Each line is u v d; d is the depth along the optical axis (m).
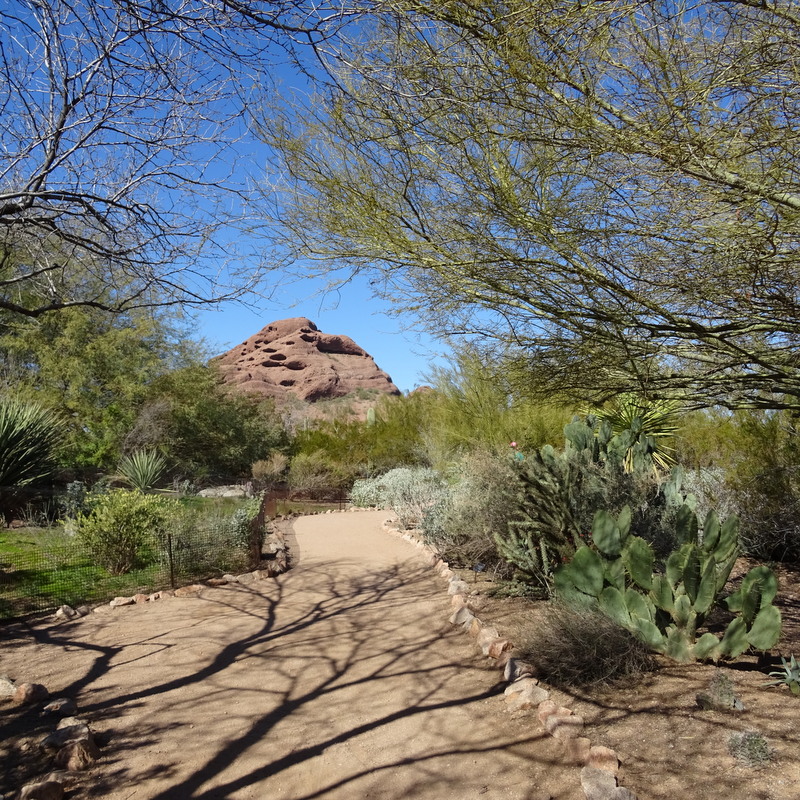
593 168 3.20
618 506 5.93
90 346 18.14
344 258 3.98
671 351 3.79
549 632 4.21
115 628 5.75
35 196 3.93
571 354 4.22
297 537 11.13
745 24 2.79
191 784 3.12
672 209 3.06
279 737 3.58
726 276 3.12
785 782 2.68
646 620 4.17
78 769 3.26
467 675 4.34
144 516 7.79
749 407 4.62
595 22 2.76
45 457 11.66
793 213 2.79
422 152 3.53
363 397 95.88
